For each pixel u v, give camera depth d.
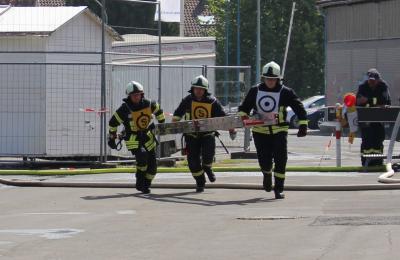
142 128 17.31
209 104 17.45
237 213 14.44
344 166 22.09
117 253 11.16
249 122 16.39
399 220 12.99
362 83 21.06
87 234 12.69
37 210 15.44
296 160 26.28
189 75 26.98
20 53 23.81
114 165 23.42
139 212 14.88
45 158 24.38
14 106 24.00
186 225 13.31
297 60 70.38
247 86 28.03
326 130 45.09
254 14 68.75
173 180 19.66
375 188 17.19
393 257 10.30
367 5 45.88
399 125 20.09
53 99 23.94
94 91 24.08
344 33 47.50
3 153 24.08
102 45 23.11
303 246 11.24
